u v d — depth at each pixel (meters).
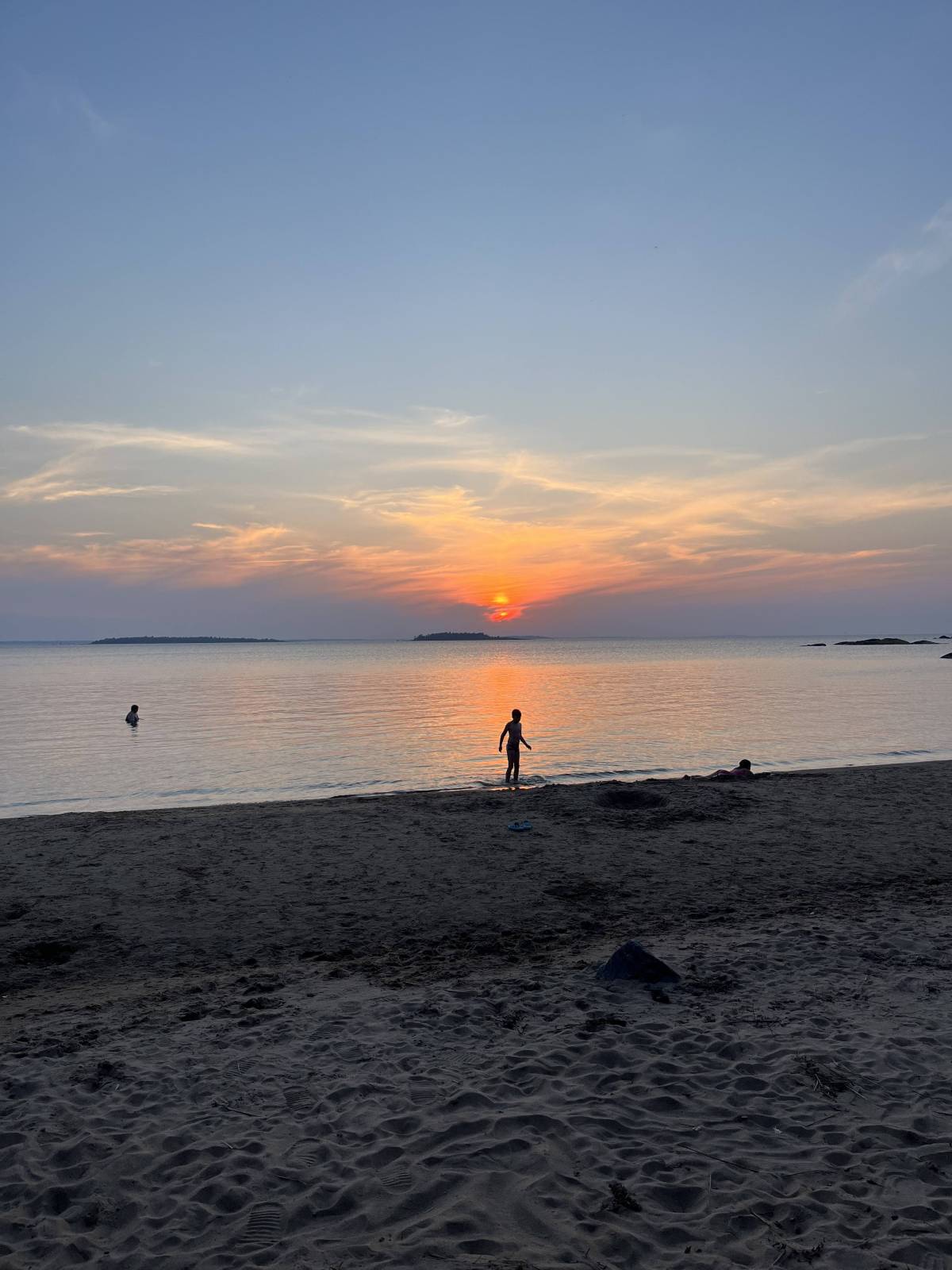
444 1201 4.17
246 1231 3.95
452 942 8.99
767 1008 6.73
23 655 188.38
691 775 20.22
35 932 9.36
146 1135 4.89
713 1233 3.91
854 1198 4.17
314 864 11.92
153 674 87.50
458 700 48.94
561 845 12.98
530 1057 5.88
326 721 37.12
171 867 11.80
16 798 19.89
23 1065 5.92
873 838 13.38
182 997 7.41
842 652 170.12
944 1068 5.61
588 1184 4.31
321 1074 5.70
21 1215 4.14
